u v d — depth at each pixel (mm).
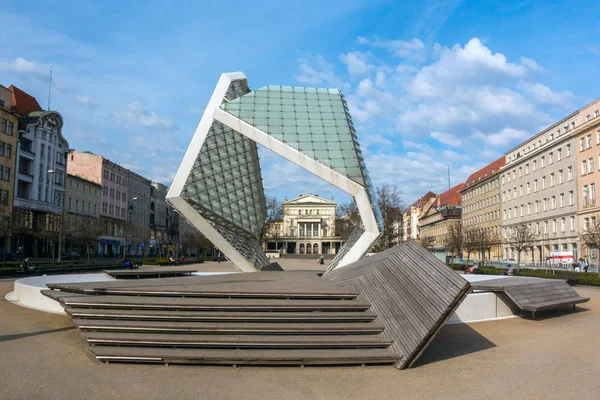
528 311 17531
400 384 8367
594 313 18375
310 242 147375
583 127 61156
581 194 62219
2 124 60844
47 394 7527
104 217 91500
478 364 9938
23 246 63156
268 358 9258
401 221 70062
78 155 90000
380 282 12508
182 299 12078
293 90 22438
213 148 25234
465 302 16078
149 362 9359
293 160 19969
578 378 8914
